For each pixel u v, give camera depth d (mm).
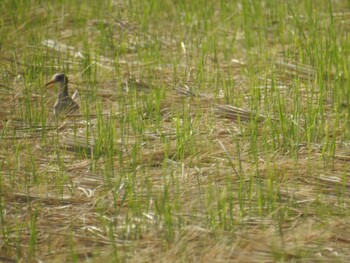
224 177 12148
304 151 13078
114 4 21297
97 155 13031
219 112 14555
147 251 10250
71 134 13961
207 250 10148
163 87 15414
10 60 17797
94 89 16094
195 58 17719
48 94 16094
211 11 20406
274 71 16656
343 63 16094
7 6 20844
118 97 15305
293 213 11203
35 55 17672
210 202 11148
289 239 10438
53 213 11336
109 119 14500
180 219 10922
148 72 16656
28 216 11289
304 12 20188
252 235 10539
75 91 15914
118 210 11172
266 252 10164
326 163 12625
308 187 11930
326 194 11750
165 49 18422
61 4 21109
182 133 13234
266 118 13805
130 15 20406
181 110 14836
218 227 10750
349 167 12508
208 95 15602
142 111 14633
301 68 16734
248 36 18094
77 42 18844
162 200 11195
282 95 15211
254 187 11859
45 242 10648
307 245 10312
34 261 10227
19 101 15680
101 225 10984
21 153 13305
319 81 15539
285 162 12578
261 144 13289
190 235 10523
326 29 18984
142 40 18891
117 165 12727
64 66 17562
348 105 14461
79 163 12875
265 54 17422
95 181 12211
